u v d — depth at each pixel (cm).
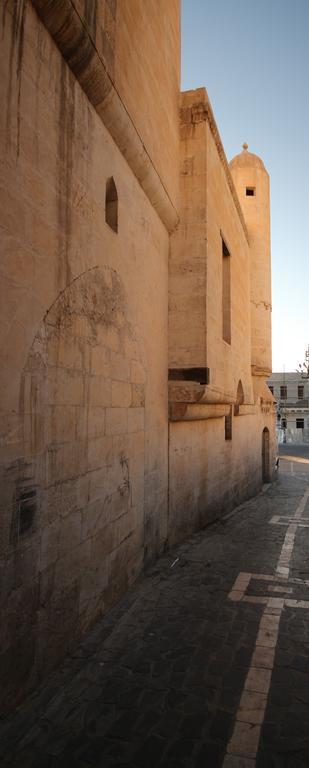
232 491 1163
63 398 388
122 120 496
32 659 344
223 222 945
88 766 284
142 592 559
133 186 582
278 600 548
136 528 588
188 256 764
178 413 738
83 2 386
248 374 1336
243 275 1273
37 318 348
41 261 353
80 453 420
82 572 428
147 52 602
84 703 342
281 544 798
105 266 482
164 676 381
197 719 329
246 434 1357
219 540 819
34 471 341
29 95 337
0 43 302
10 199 313
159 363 706
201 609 518
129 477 559
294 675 388
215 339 830
